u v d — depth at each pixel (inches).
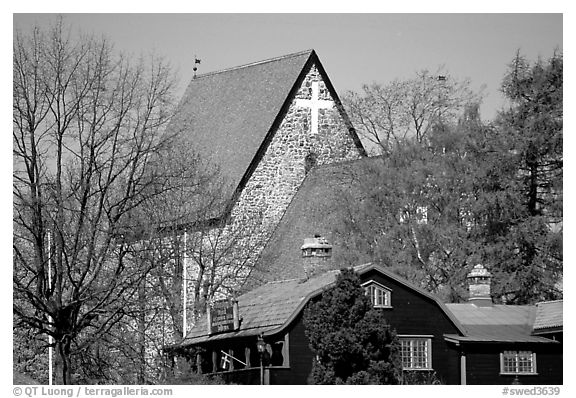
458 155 2591.0
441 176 2532.0
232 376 2065.7
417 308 2055.9
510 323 2172.7
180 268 2600.9
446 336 2059.5
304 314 1942.7
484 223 2596.0
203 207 2677.2
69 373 2033.7
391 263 2423.7
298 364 1969.7
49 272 2140.7
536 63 2751.0
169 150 2571.4
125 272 2276.1
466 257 2487.7
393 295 2042.3
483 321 2172.7
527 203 2689.5
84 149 2161.7
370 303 1918.1
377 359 1881.2
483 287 2268.7
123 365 2299.5
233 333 2085.4
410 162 2556.6
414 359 2036.2
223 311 2137.1
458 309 2226.9
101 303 2070.6
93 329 2316.7
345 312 1881.2
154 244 2453.2
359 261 2438.5
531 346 2092.8
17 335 2151.8
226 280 2721.5
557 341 2095.2
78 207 2145.7
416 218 2497.5
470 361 2065.7
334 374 1866.4
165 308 2389.3
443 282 2444.6
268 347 1984.5
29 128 2106.3
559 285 2586.1
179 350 2260.1
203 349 2210.9
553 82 2738.7
